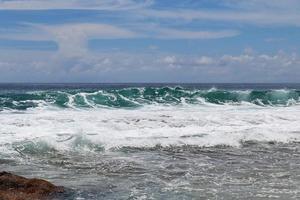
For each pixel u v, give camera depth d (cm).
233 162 1256
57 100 2533
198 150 1448
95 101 2595
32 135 1562
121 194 916
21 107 2341
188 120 1978
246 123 1956
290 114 2247
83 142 1454
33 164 1202
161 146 1496
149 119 1977
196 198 885
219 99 2903
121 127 1775
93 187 971
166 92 2978
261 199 879
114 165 1204
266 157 1338
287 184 1002
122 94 2831
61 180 1030
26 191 900
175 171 1137
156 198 886
